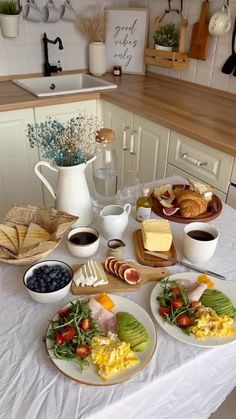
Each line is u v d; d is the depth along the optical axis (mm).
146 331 775
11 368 721
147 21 2553
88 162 1085
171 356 747
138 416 716
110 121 2340
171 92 2316
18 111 2092
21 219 1070
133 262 1013
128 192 1358
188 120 1813
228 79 2172
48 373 712
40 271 890
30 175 2350
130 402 678
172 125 1788
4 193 2322
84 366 704
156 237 1016
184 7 2291
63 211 1113
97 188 1312
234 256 1040
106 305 837
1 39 2396
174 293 858
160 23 2482
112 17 2629
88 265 954
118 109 2213
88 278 909
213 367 785
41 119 2188
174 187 1332
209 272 965
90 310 800
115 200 1313
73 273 947
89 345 732
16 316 837
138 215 1188
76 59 2748
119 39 2682
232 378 856
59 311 820
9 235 1006
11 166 2250
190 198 1206
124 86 2449
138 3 2670
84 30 2617
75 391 678
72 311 788
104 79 2631
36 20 2418
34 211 1075
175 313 812
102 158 1284
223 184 1654
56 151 1036
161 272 962
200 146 1702
